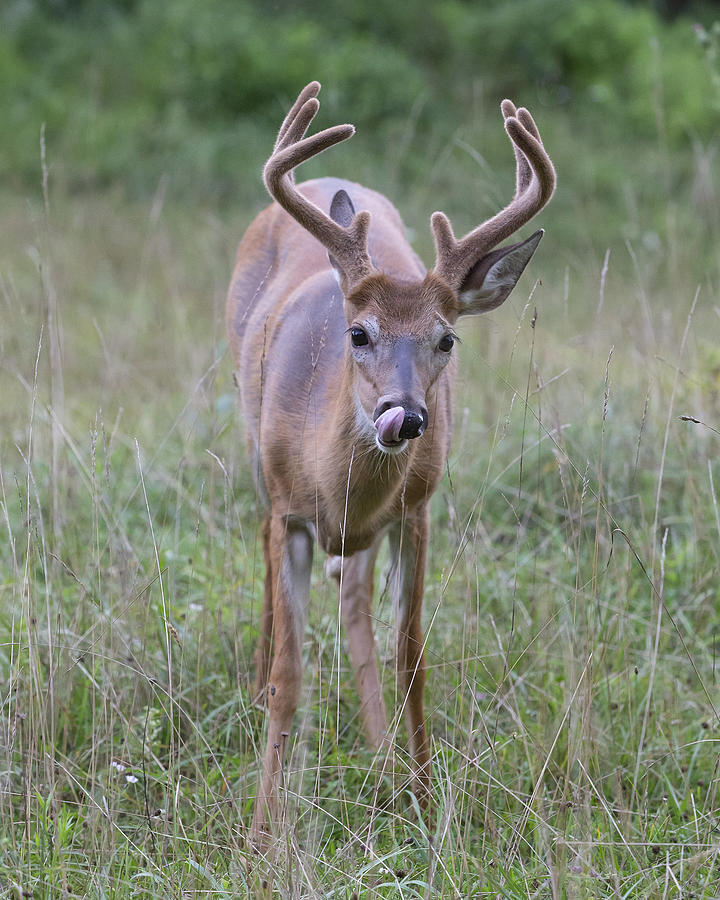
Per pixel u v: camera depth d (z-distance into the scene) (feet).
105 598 31.04
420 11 103.45
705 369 41.42
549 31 101.76
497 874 23.04
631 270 66.69
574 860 22.82
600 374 44.37
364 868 22.38
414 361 25.38
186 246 68.69
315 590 34.27
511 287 27.53
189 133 85.15
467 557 32.81
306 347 29.55
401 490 27.78
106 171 80.79
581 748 25.34
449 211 76.13
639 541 33.50
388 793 26.81
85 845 23.58
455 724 25.59
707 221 71.51
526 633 31.24
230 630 31.32
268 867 22.18
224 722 28.91
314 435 27.99
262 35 94.27
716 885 22.71
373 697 28.68
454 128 87.86
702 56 97.55
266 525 31.65
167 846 23.54
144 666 27.96
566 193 82.48
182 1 98.99
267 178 27.20
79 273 62.80
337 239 27.27
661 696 29.22
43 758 25.08
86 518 35.96
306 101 28.96
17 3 100.12
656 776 26.94
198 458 39.68
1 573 33.60
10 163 80.43
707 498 35.76
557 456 30.73
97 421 28.99
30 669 25.59
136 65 93.40
